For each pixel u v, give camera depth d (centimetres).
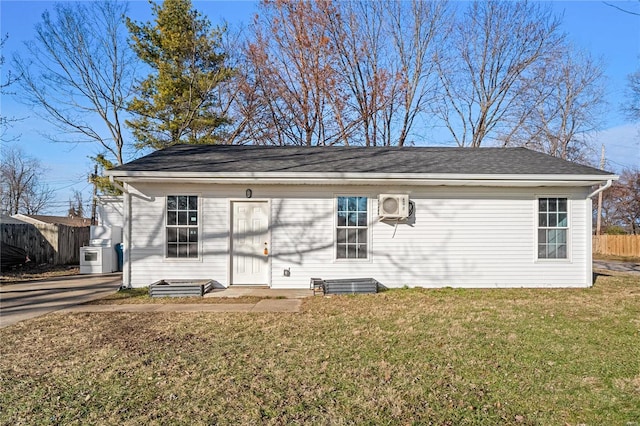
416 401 366
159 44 2062
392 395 377
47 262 1741
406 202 1005
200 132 2181
